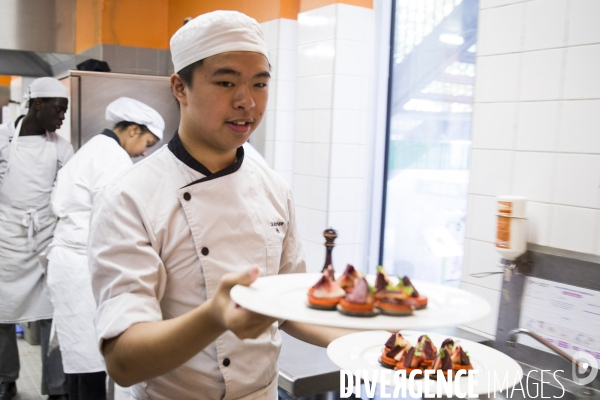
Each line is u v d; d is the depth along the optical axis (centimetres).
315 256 272
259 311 71
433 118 245
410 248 260
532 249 166
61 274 249
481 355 121
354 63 259
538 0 165
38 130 304
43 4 407
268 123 296
